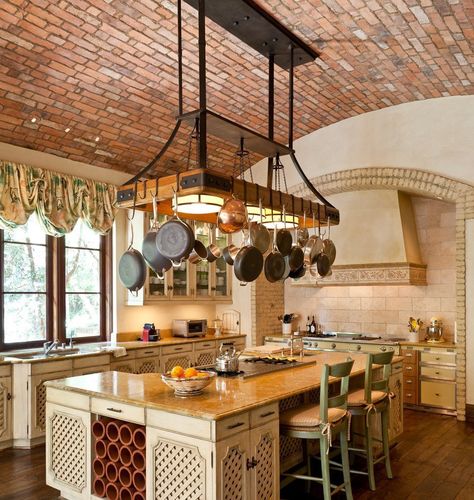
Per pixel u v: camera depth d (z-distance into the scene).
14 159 5.13
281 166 4.43
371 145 6.45
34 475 4.12
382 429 4.23
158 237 3.18
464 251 5.89
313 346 7.05
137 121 5.54
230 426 2.81
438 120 6.06
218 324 7.51
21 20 3.81
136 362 5.88
